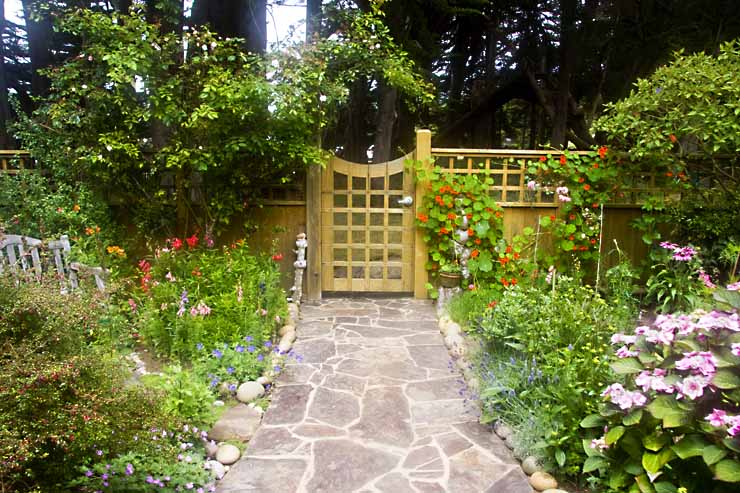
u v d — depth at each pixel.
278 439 2.66
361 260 5.50
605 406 2.07
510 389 2.77
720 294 2.09
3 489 1.54
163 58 4.50
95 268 3.79
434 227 5.12
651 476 1.81
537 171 5.13
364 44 4.91
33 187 4.55
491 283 5.01
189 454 2.34
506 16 11.11
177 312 3.64
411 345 4.05
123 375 2.06
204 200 5.05
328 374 3.48
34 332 1.90
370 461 2.46
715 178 4.70
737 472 1.58
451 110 12.88
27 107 10.87
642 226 4.85
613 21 9.75
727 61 4.20
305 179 5.32
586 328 3.06
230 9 7.53
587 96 12.69
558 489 2.21
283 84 4.34
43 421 1.59
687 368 1.82
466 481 2.31
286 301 4.63
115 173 4.77
